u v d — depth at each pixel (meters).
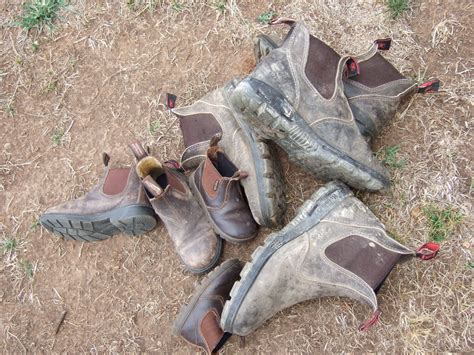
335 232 1.44
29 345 1.77
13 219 1.87
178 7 1.88
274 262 1.45
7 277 1.83
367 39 1.71
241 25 1.81
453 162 1.56
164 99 1.84
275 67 1.37
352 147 1.44
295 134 1.38
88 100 1.91
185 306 1.57
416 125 1.61
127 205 1.62
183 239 1.62
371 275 1.40
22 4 2.01
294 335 1.58
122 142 1.85
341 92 1.44
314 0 1.76
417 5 1.69
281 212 1.57
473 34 1.63
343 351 1.55
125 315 1.72
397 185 1.58
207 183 1.56
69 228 1.69
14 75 1.98
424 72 1.64
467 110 1.59
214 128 1.62
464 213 1.53
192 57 1.85
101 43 1.94
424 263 1.53
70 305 1.77
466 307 1.49
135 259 1.75
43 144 1.91
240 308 1.44
